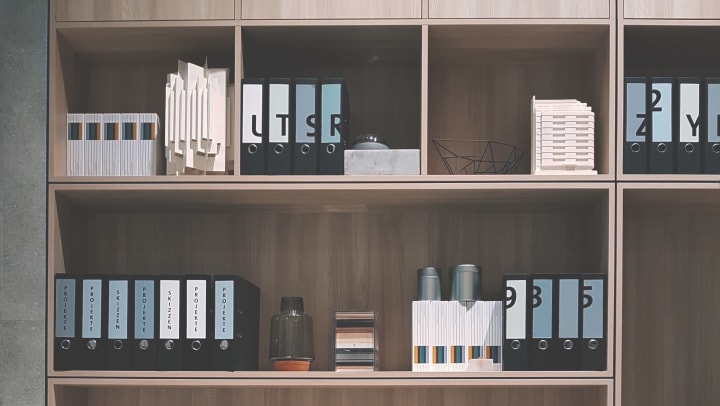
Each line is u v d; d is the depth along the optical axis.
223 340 2.49
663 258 2.81
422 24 2.53
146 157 2.60
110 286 2.53
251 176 2.50
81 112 2.82
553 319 2.50
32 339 2.50
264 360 2.81
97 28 2.57
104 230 2.86
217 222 2.86
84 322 2.52
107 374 2.48
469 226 2.83
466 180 2.48
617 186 2.49
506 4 2.53
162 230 2.86
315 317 2.82
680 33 2.59
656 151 2.51
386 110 2.87
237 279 2.50
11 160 2.54
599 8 2.53
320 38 2.64
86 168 2.60
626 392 2.78
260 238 2.85
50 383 2.49
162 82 2.90
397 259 2.83
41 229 2.53
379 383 2.46
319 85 2.56
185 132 2.52
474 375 2.46
